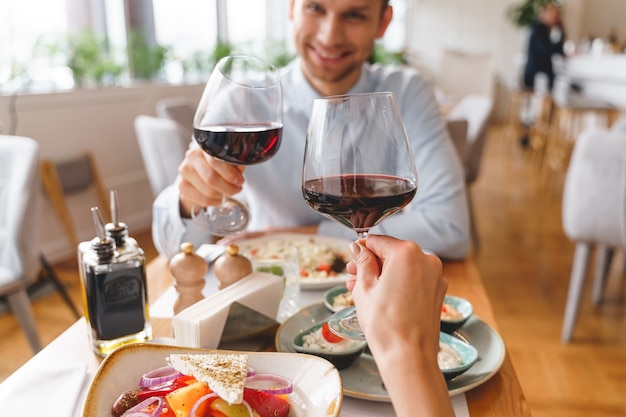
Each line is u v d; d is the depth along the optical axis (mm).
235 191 1011
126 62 4004
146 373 634
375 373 723
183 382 615
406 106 1516
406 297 489
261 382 627
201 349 661
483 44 9680
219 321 756
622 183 2045
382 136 607
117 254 761
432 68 9938
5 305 2574
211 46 5008
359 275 531
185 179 1045
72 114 3307
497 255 3404
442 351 746
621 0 9250
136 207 3945
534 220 4164
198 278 850
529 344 2309
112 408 589
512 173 5820
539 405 1885
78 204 3408
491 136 8500
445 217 1234
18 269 1732
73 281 2906
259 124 909
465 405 662
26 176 1731
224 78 892
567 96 4773
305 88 1491
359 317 507
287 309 906
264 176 1519
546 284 2949
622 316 2562
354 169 606
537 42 6980
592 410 1858
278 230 1351
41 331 2352
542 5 8938
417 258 508
